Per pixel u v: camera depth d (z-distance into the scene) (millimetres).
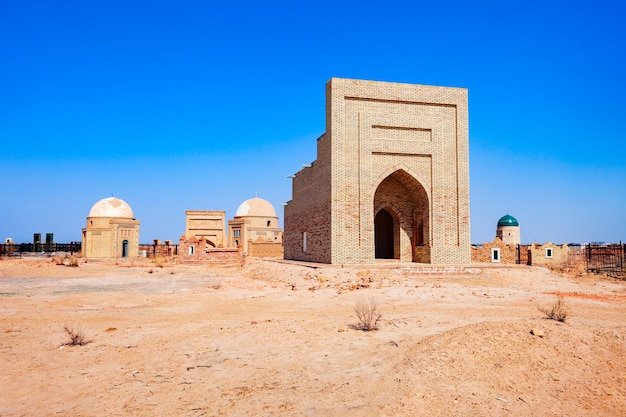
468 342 7766
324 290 17281
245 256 37062
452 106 24422
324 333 9359
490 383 6453
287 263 26219
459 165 24141
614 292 17891
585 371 6992
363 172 22797
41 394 6406
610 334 8477
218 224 54906
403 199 25641
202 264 38469
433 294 15734
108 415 5656
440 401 5863
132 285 22328
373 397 5984
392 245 28812
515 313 11688
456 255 23656
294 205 31469
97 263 38375
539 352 7516
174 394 6262
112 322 11586
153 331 10297
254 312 13031
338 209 22344
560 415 5629
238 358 7793
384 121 23344
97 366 7625
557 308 10289
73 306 14656
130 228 51531
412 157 23703
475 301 14148
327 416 5461
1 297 16906
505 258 36469
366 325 9680
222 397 6098
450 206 23891
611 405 5957
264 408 5715
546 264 37625
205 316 12438
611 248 37656
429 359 7121
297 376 6832
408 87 23766
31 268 31641
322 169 24281
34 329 10672
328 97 23250
